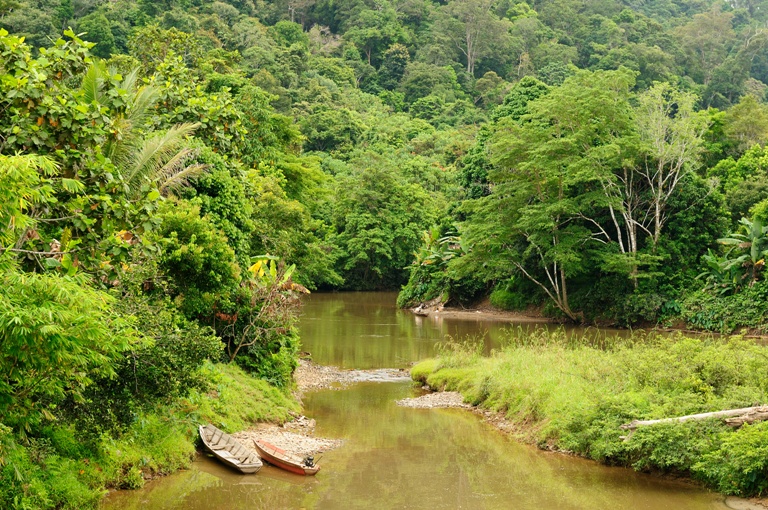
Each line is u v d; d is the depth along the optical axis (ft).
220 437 47.09
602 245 135.13
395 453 50.34
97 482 37.27
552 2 461.78
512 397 59.82
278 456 45.65
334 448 51.55
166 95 69.72
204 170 65.72
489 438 54.39
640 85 340.59
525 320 137.08
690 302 119.34
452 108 364.38
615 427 46.96
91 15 262.67
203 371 52.08
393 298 198.08
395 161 267.39
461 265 142.61
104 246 38.04
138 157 53.11
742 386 47.75
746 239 118.52
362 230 215.51
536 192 136.87
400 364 88.89
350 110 325.62
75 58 43.16
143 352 38.34
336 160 264.93
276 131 128.47
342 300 190.60
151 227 40.83
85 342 25.46
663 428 43.57
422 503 40.11
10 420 32.24
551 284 145.28
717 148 174.70
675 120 129.70
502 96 380.37
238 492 41.14
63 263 33.30
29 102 37.19
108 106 45.37
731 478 40.14
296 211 102.12
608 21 413.18
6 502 30.55
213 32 310.65
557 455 49.67
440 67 397.80
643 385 51.21
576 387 55.06
